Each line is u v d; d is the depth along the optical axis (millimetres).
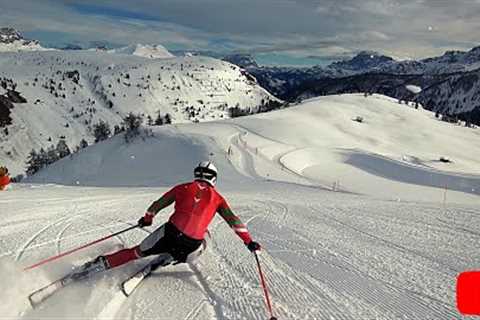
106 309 3639
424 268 5406
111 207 10266
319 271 5148
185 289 4328
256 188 27297
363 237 7273
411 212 10508
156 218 8906
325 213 10289
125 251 4414
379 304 4141
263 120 132375
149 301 3977
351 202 13625
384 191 60938
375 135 145500
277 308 3932
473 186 64938
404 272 5207
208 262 5328
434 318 3840
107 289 4027
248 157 80000
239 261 5465
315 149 93438
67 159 105438
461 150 143250
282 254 5934
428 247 6555
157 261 4609
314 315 3807
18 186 17359
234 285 4512
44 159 118312
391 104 194375
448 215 9984
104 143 108750
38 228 7219
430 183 69250
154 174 82438
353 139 132750
